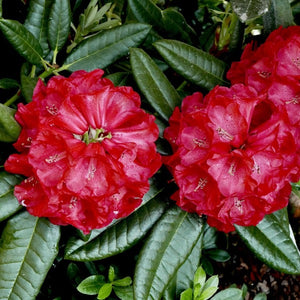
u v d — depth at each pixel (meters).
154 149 0.57
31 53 0.63
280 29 0.63
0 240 0.60
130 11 0.70
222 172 0.57
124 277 0.77
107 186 0.54
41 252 0.61
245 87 0.60
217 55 0.74
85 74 0.56
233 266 1.03
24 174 0.57
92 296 0.77
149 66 0.64
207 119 0.57
